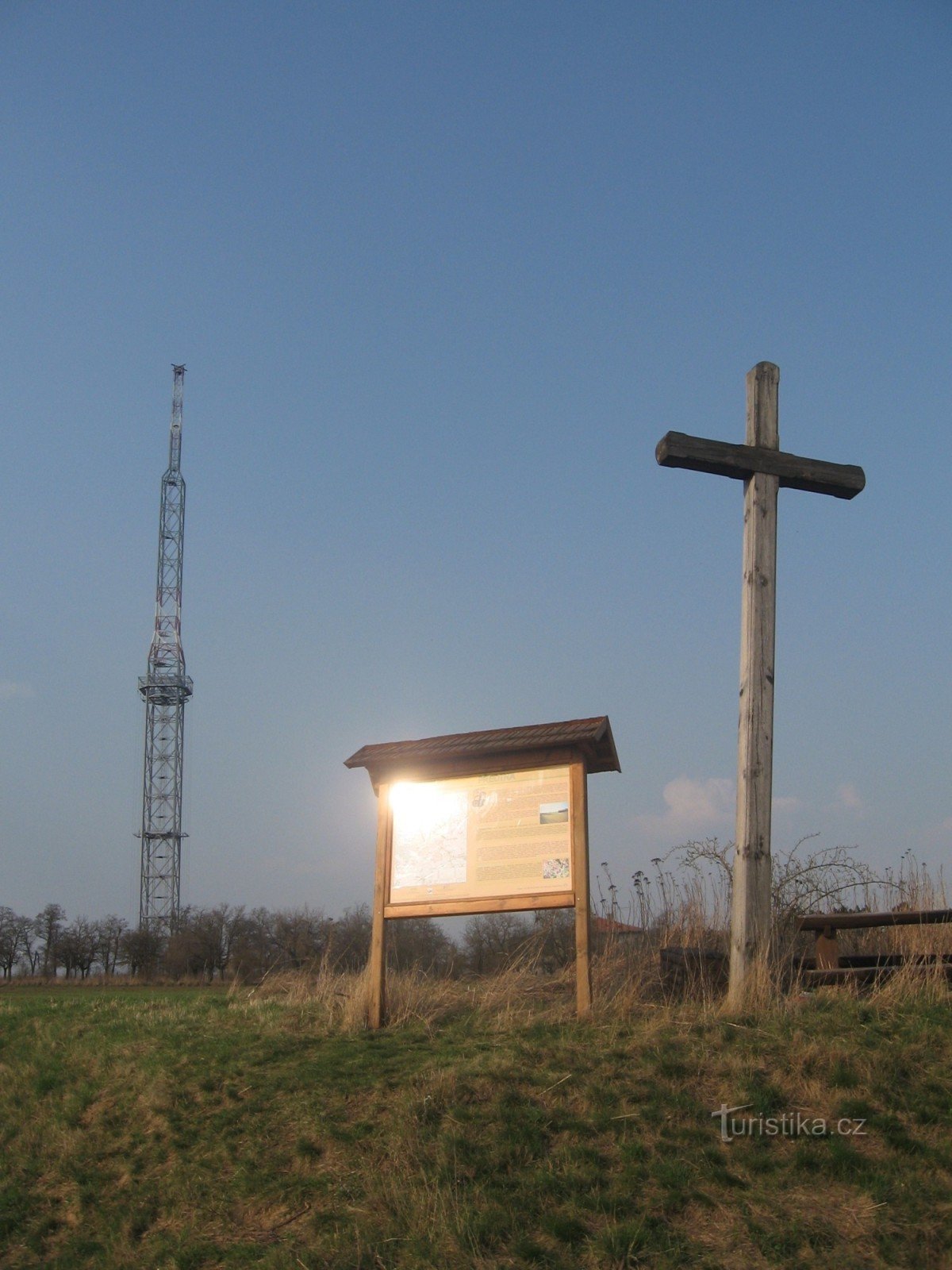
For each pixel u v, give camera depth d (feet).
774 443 35.76
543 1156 23.43
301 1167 25.02
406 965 45.73
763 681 33.58
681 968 35.37
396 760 37.27
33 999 45.06
